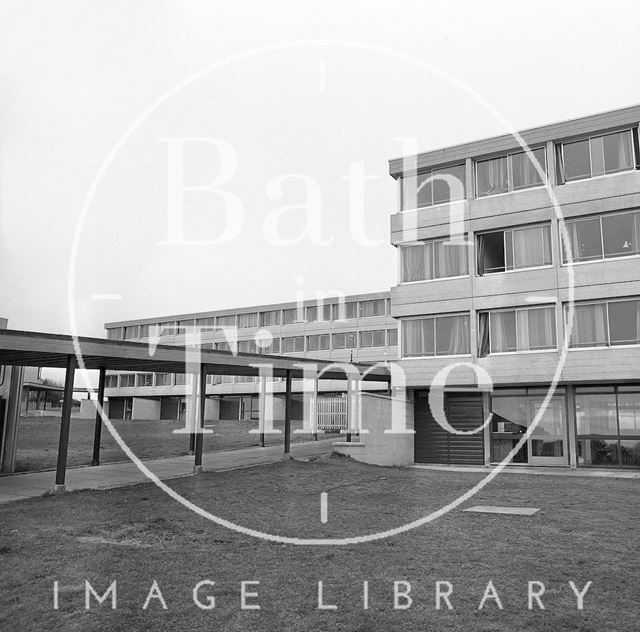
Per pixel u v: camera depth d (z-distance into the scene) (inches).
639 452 876.6
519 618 240.8
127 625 242.2
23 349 580.4
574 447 910.4
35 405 2536.9
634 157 906.7
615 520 436.8
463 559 328.8
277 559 332.8
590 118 930.7
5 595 276.5
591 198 918.4
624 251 893.2
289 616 248.4
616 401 901.2
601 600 259.8
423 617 244.2
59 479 576.1
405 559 330.6
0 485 613.3
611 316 891.4
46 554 343.0
